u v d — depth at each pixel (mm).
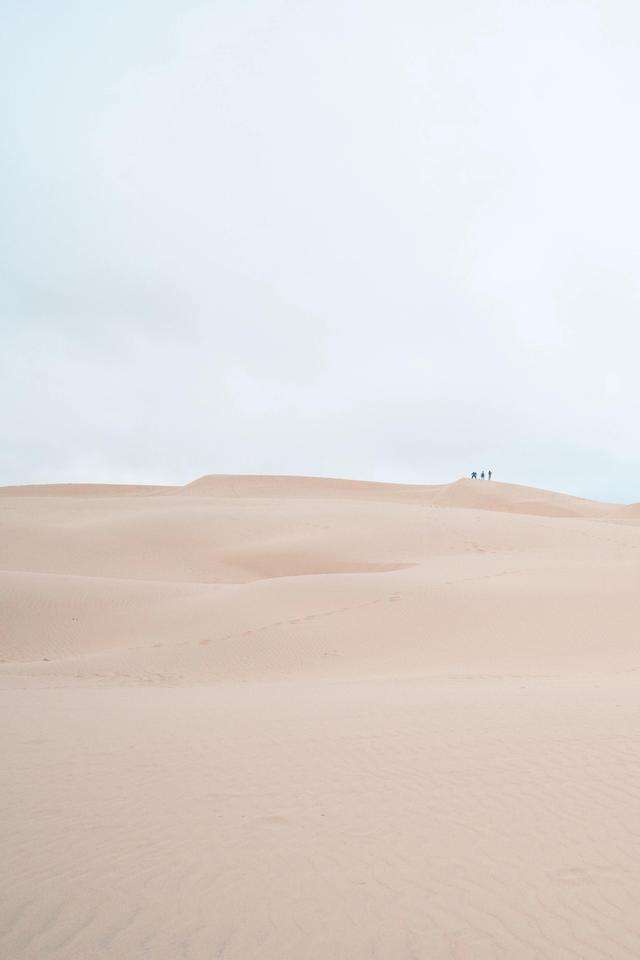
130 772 7090
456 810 6059
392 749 7641
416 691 11625
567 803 6125
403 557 32281
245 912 4633
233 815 6035
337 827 5789
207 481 92938
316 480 93875
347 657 17234
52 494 91688
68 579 25156
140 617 21969
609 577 21984
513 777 6727
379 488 92250
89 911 4645
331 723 8797
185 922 4531
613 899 4719
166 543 37344
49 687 14750
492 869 5102
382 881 4973
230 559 34875
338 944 4312
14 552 35312
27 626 21359
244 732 8477
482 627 18516
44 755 7664
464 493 76000
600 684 12016
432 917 4566
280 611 20922
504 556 29188
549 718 8633
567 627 18266
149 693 12695
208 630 20031
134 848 5461
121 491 94250
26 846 5508
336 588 22281
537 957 4188
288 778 6863
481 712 9109
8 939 4359
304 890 4875
